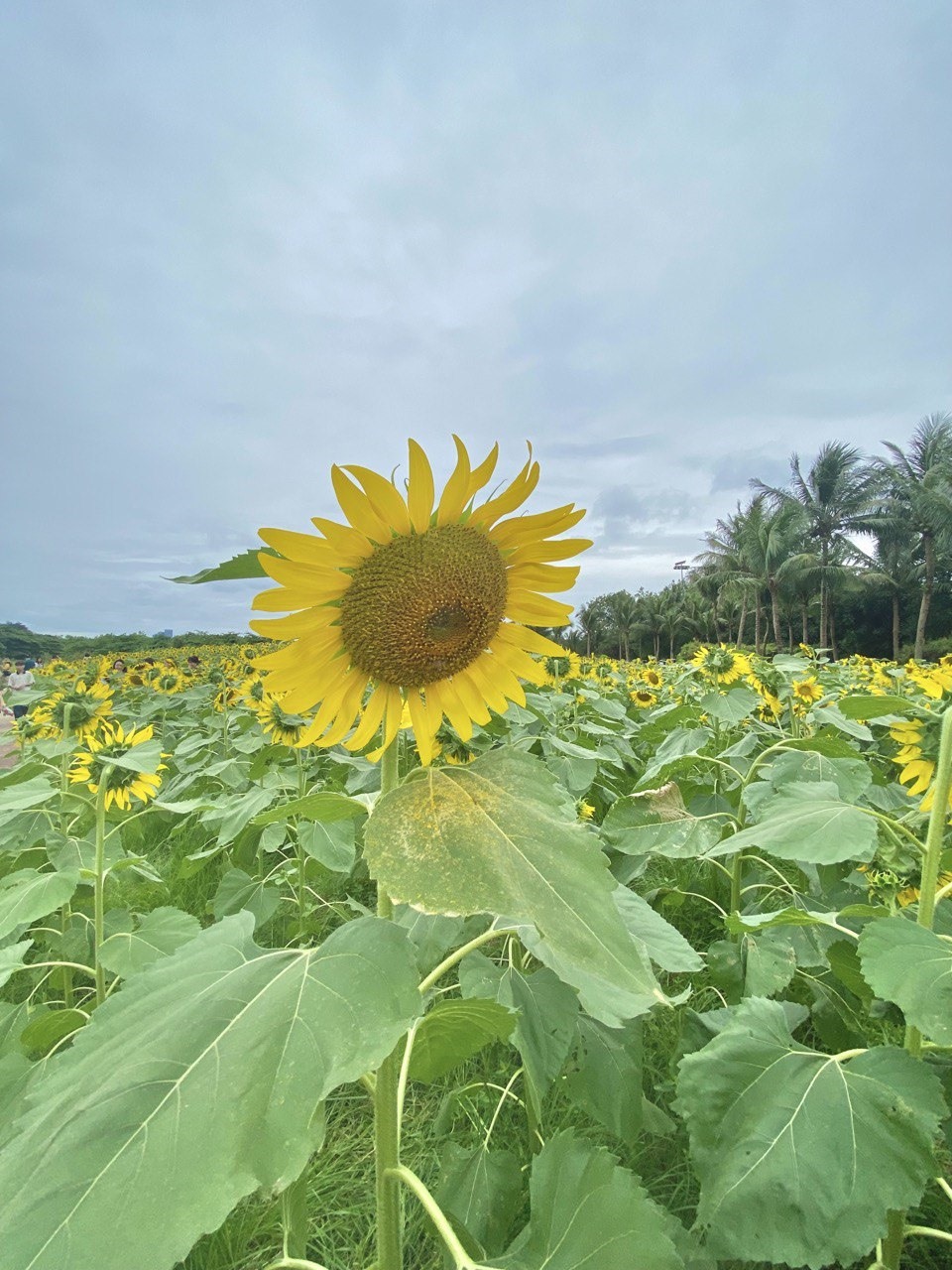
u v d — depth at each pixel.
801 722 5.29
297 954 1.35
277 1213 2.40
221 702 9.26
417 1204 2.39
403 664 1.49
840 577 55.72
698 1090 1.82
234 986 1.28
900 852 2.29
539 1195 1.52
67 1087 1.22
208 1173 0.97
